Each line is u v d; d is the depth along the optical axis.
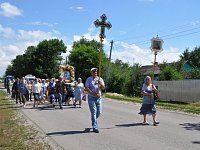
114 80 52.72
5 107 24.50
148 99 14.98
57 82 23.27
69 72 31.08
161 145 10.65
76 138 11.95
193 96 33.62
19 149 10.03
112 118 17.53
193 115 19.42
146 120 16.70
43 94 27.25
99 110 13.26
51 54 105.38
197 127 14.43
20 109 22.92
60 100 23.12
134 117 17.98
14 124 15.31
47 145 10.70
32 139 11.72
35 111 21.53
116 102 30.50
